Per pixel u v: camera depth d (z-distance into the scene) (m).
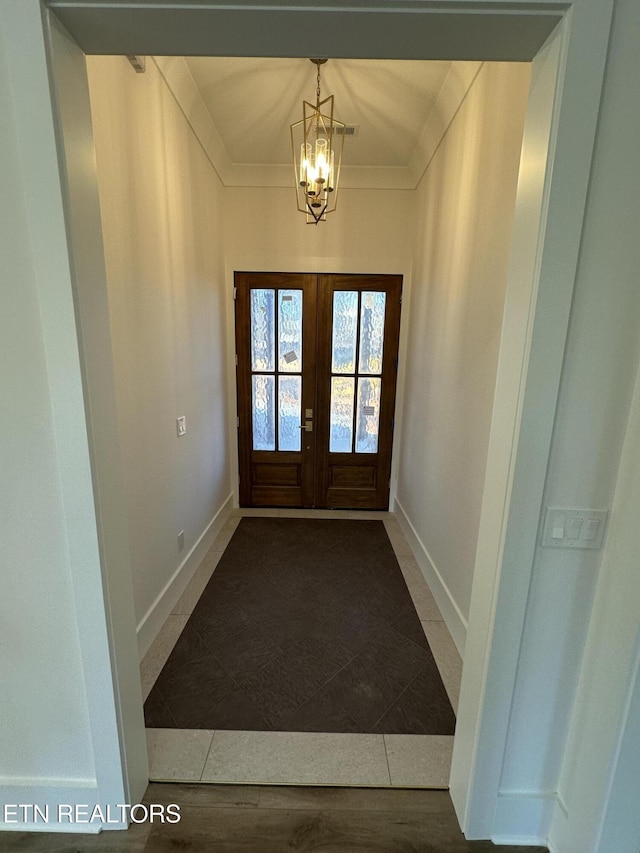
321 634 2.05
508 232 1.51
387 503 3.63
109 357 1.05
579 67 0.79
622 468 0.96
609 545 1.00
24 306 0.91
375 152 2.83
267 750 1.44
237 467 3.60
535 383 0.93
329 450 3.59
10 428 0.97
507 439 0.99
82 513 1.01
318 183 2.07
